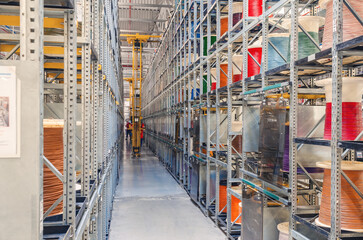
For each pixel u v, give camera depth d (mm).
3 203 1196
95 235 3498
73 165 2102
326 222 2682
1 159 1188
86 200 2723
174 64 10688
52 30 2807
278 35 3838
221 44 5871
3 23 2650
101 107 4180
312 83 4410
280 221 3639
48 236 1902
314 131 3498
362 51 2473
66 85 2119
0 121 1177
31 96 1198
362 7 2508
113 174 7840
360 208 2533
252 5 4496
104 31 4676
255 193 3889
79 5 2785
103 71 4371
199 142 6730
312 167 3527
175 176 10578
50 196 2221
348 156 3771
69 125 2105
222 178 6332
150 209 6969
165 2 15406
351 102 2654
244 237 4223
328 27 2781
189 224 5953
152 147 19641
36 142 1206
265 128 3621
